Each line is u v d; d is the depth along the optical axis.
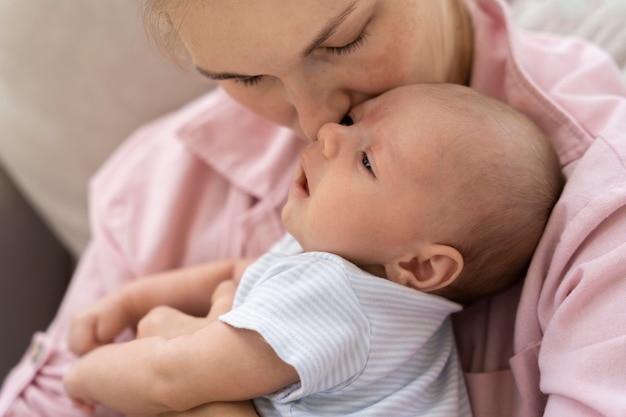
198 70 0.65
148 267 0.92
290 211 0.71
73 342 0.85
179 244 0.93
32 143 1.19
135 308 0.86
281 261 0.67
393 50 0.64
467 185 0.65
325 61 0.63
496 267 0.69
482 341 0.75
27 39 1.14
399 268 0.69
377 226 0.67
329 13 0.56
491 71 0.79
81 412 0.86
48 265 1.25
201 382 0.65
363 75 0.66
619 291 0.58
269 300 0.63
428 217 0.66
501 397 0.71
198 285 0.85
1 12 1.15
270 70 0.61
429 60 0.69
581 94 0.76
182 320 0.76
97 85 1.15
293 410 0.65
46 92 1.16
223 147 0.94
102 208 1.00
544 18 0.97
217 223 0.93
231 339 0.64
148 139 1.06
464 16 0.79
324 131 0.67
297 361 0.60
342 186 0.67
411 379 0.68
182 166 0.96
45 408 0.87
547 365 0.60
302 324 0.62
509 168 0.66
